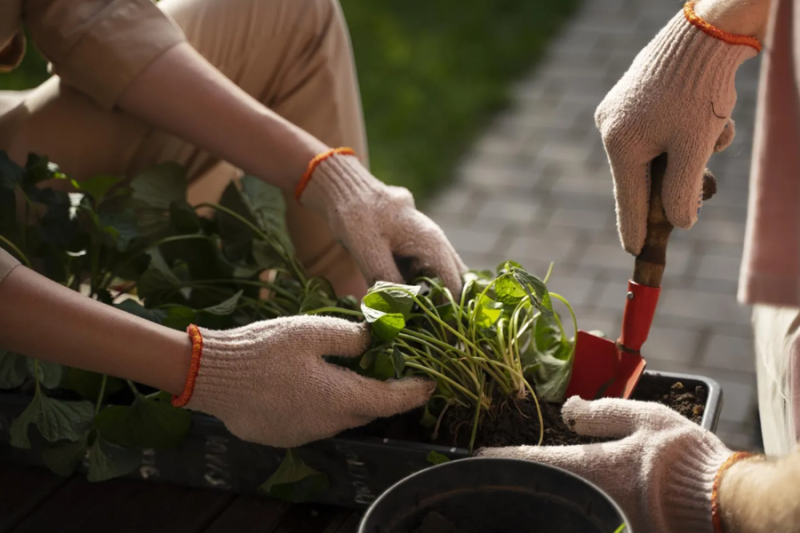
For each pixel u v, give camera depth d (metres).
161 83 1.25
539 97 3.89
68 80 1.31
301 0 1.43
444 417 1.11
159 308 1.25
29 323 0.95
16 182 1.22
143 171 1.39
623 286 2.86
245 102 1.27
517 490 0.83
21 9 1.27
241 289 1.28
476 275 1.24
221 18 1.39
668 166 1.01
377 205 1.22
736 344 2.58
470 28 4.39
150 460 1.13
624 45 4.15
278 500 1.11
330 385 1.00
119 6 1.26
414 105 3.87
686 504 0.89
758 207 0.82
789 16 0.79
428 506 0.83
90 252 1.33
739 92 3.66
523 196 3.35
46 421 1.08
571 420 1.01
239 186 1.65
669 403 1.10
